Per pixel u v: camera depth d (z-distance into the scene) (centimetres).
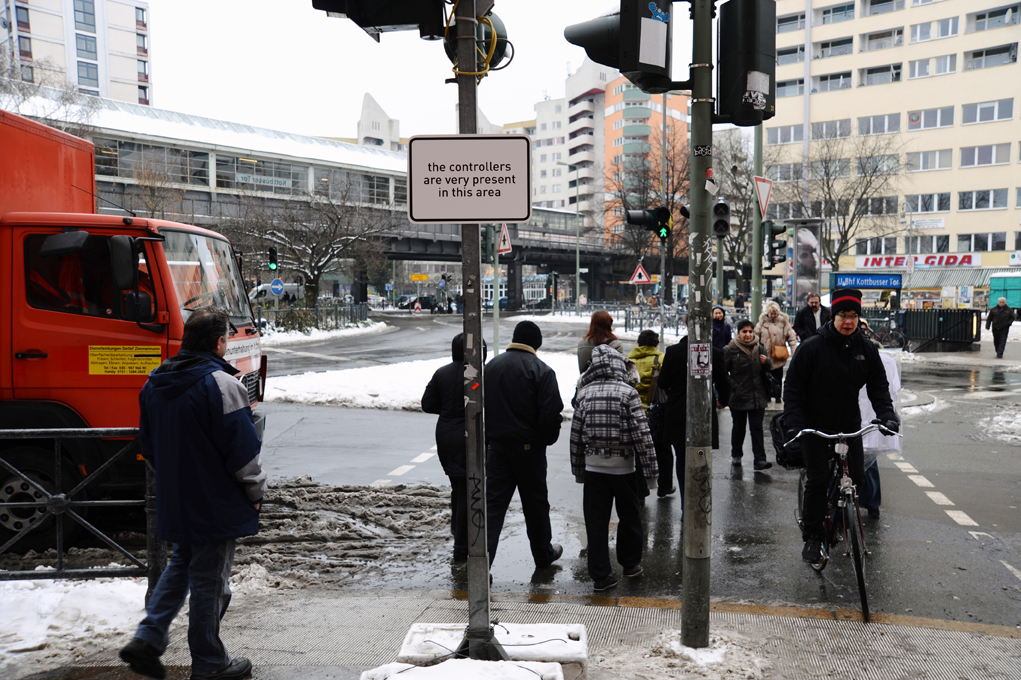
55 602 483
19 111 2938
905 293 5472
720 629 444
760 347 917
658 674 383
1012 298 4597
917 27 6081
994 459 967
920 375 1905
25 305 630
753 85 395
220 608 390
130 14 9631
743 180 4934
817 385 529
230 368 393
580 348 769
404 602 507
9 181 637
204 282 699
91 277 636
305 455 1006
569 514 743
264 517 718
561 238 8306
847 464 534
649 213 1080
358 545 645
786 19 6631
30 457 623
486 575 367
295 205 4622
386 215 4816
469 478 364
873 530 670
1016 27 5691
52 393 631
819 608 494
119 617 466
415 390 1517
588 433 541
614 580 545
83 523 482
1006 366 2106
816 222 2017
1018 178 5709
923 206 6081
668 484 791
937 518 707
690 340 404
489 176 351
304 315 3959
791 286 2066
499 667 339
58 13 8956
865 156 5112
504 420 563
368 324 4656
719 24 405
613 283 8938
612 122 10931
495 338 1291
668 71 397
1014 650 420
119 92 9569
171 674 400
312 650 425
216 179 5769
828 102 6450
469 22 352
